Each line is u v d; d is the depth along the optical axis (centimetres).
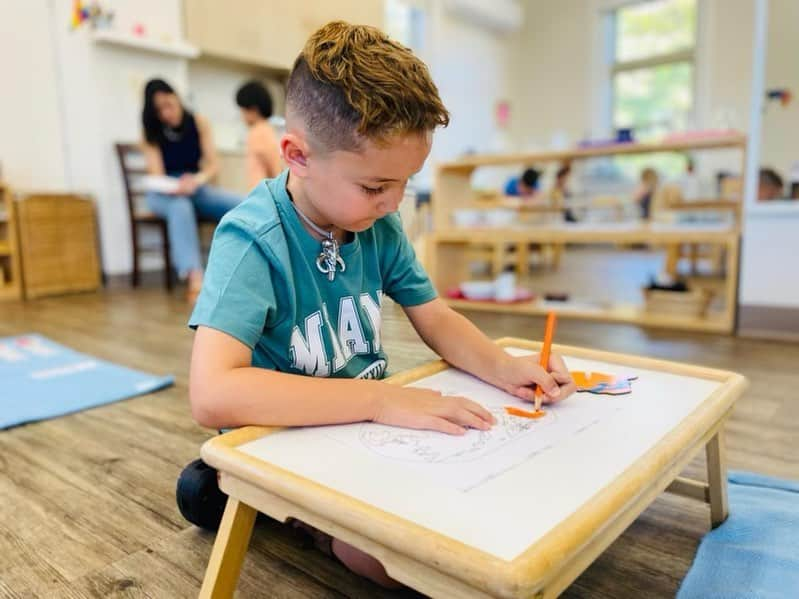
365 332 75
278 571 73
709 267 452
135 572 73
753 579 67
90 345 196
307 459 49
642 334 209
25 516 87
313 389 56
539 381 64
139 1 327
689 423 57
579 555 40
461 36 617
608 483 45
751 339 200
